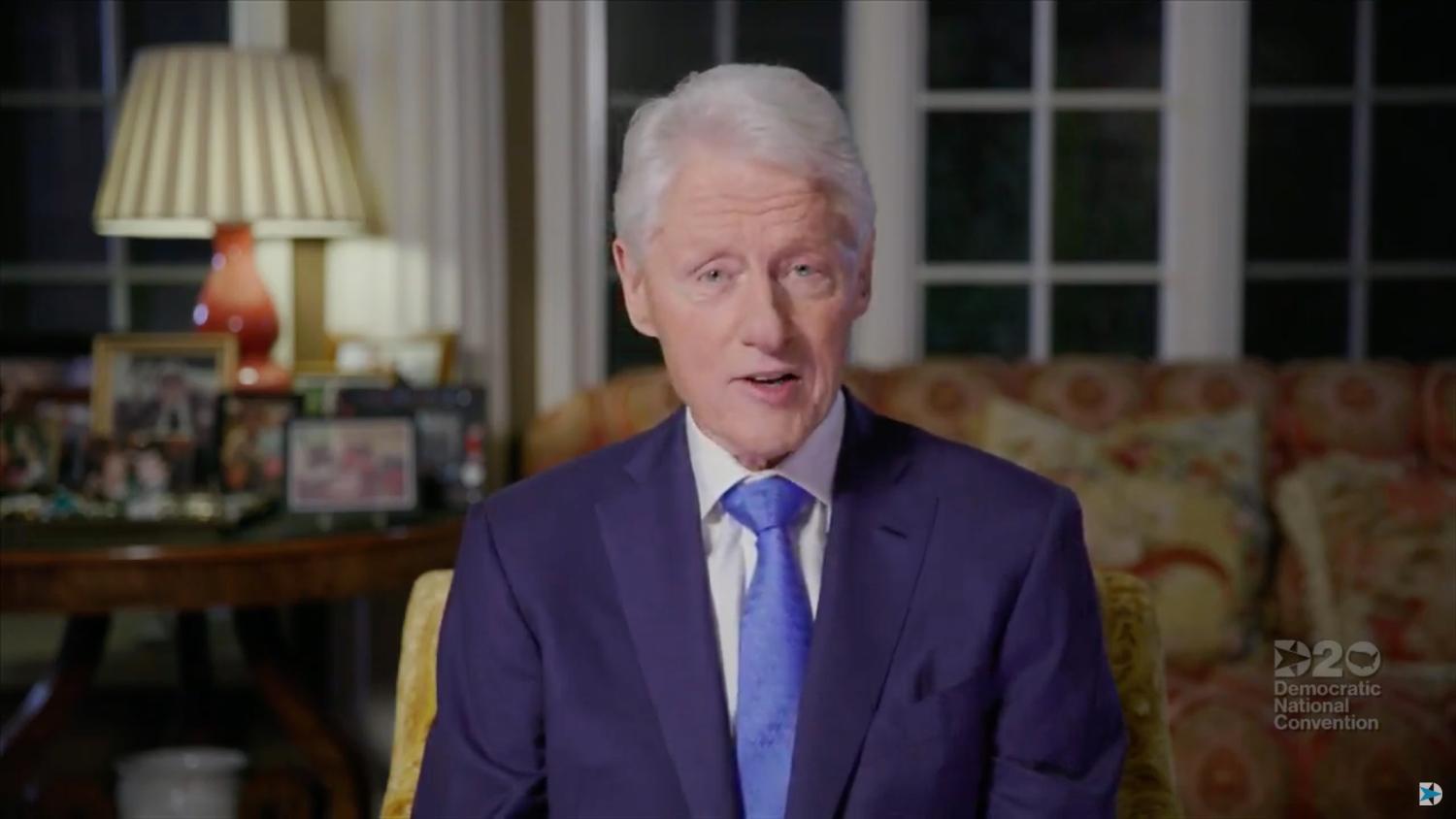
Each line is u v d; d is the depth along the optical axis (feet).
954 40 12.09
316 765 9.21
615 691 3.77
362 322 10.93
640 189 3.75
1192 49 11.95
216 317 10.02
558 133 11.53
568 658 3.81
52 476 9.65
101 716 11.23
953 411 10.91
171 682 11.25
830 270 3.67
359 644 11.04
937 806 3.65
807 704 3.68
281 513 9.45
